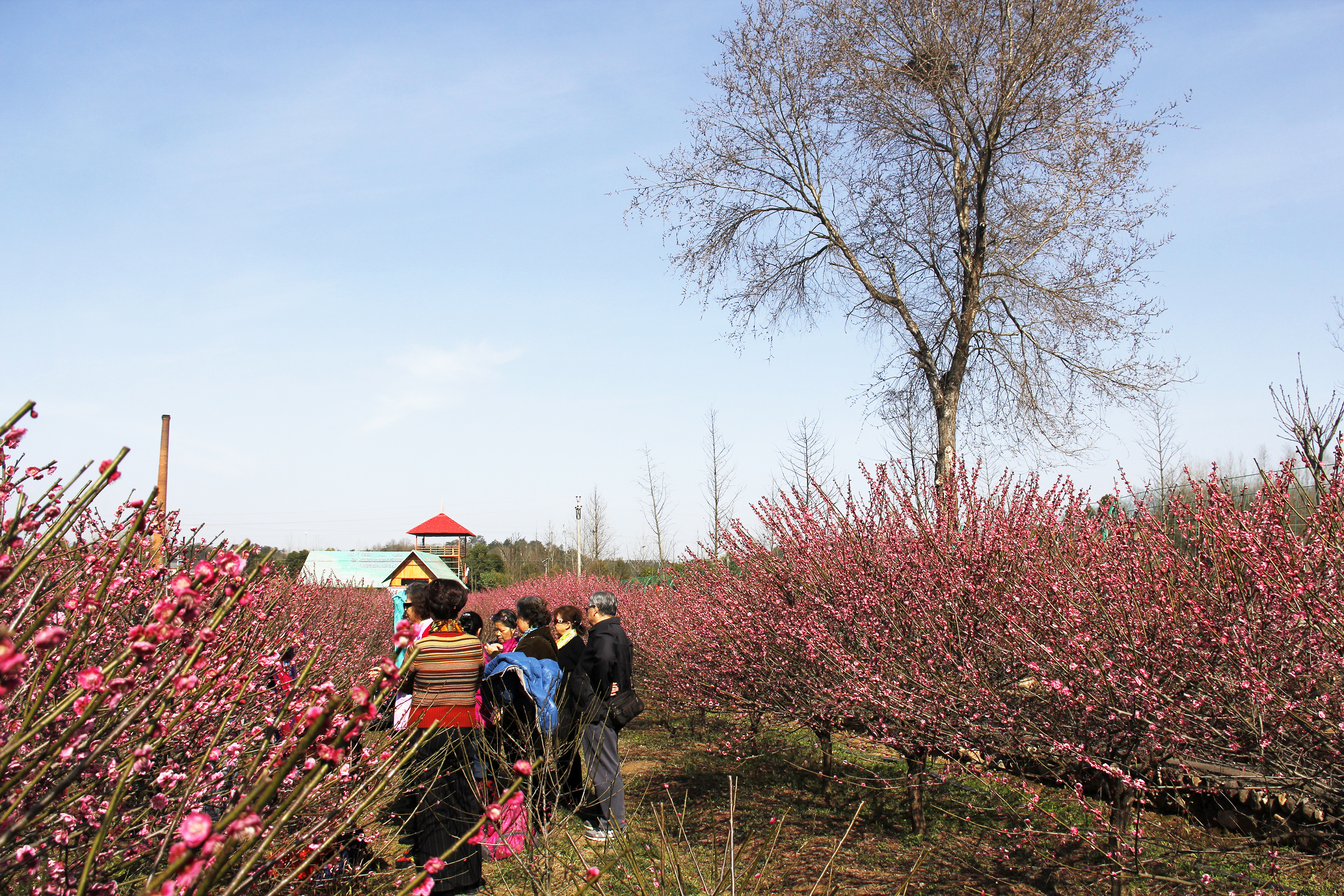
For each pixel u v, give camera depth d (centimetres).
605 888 390
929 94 1304
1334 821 316
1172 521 418
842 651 486
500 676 521
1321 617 293
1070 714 378
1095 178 1224
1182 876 382
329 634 863
